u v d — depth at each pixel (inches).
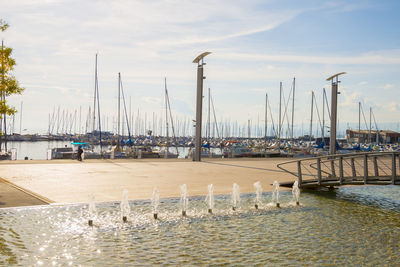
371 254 332.2
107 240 348.8
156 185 666.2
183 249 330.3
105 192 580.4
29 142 4343.0
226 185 691.4
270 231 397.4
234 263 299.7
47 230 372.2
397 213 502.3
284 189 689.6
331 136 1609.3
